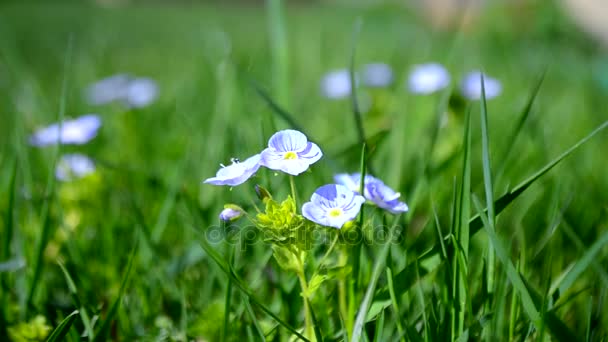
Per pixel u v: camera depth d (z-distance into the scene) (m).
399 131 0.35
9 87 0.50
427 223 0.26
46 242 0.26
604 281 0.23
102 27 1.17
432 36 0.90
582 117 0.47
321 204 0.21
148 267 0.27
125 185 0.34
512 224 0.30
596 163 0.38
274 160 0.22
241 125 0.35
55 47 0.91
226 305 0.23
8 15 1.51
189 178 0.34
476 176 0.34
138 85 0.43
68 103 0.47
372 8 1.46
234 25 1.30
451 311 0.22
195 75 0.59
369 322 0.23
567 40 0.81
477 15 0.93
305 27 1.26
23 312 0.25
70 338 0.24
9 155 0.33
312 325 0.23
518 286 0.21
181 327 0.25
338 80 0.48
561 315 0.25
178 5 2.16
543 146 0.33
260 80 0.47
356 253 0.23
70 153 0.36
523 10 0.86
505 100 0.53
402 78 0.48
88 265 0.28
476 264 0.27
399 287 0.23
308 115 0.49
